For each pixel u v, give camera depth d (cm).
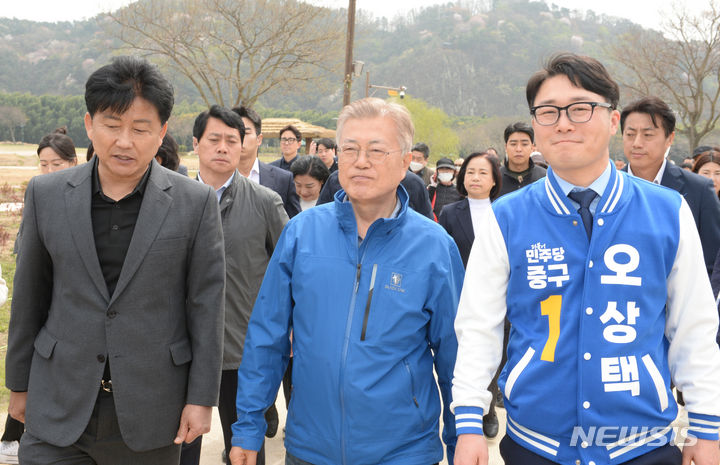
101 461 210
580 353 163
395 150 192
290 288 204
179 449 226
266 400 201
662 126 337
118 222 203
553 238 171
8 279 797
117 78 186
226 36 2214
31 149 6750
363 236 203
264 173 452
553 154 170
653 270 164
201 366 212
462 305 186
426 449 191
